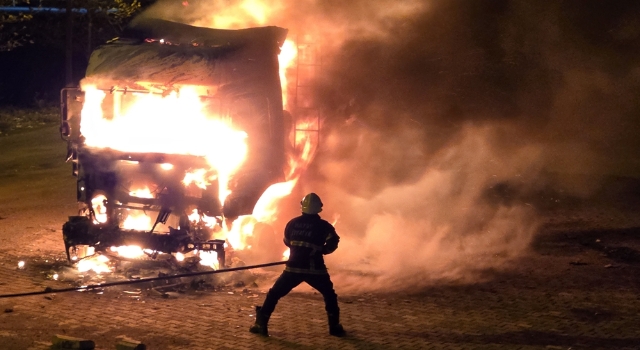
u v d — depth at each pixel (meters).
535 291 9.05
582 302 8.57
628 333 7.39
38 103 30.84
